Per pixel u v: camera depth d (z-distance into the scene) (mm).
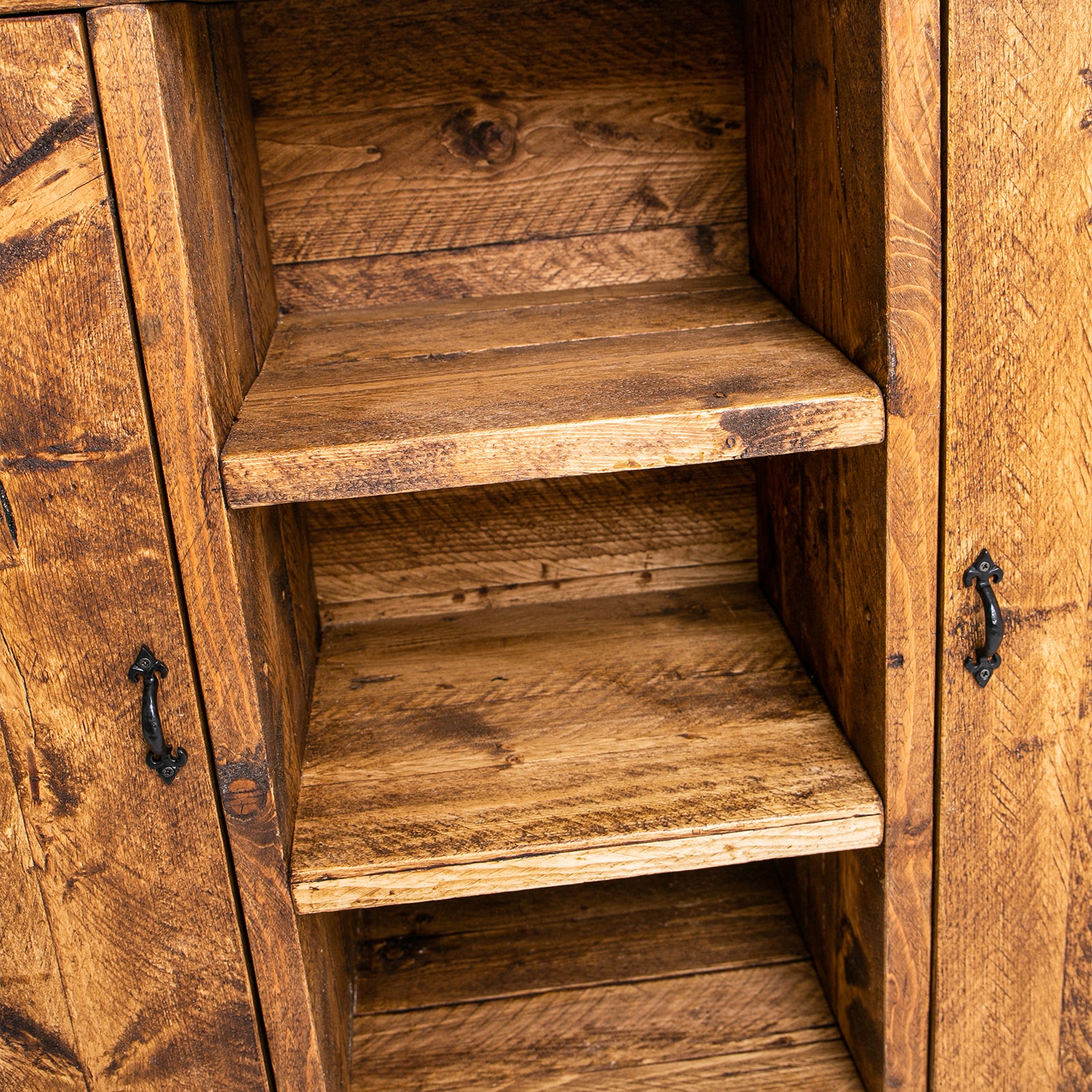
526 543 1577
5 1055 1167
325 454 996
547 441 1019
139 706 1049
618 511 1575
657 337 1253
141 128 893
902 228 995
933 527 1085
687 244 1472
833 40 1078
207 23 1132
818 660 1366
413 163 1401
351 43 1348
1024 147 979
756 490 1594
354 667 1481
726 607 1569
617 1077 1402
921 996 1258
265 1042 1217
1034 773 1177
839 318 1149
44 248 913
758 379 1093
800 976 1533
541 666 1455
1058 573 1111
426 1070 1425
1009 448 1065
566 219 1444
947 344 1030
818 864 1474
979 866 1208
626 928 1629
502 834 1158
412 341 1303
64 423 960
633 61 1385
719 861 1166
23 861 1091
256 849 1106
